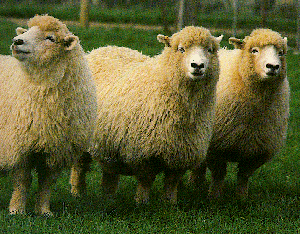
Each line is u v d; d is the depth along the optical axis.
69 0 45.31
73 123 8.62
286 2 42.72
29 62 8.20
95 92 9.22
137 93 9.46
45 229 7.74
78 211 8.93
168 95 9.04
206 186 12.05
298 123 17.91
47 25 8.31
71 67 8.51
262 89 10.02
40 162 8.86
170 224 8.68
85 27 31.47
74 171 11.05
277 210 9.88
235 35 32.22
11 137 8.41
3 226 7.64
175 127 9.10
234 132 10.40
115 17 36.66
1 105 8.56
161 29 34.12
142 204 9.62
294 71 25.31
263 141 10.52
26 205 9.41
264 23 32.28
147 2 44.75
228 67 10.68
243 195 11.04
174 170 9.59
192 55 8.70
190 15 29.61
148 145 9.19
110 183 10.98
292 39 33.50
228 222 9.13
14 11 36.03
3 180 10.94
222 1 45.22
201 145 9.41
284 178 12.77
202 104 9.18
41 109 8.37
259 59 9.81
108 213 9.30
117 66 10.49
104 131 9.88
